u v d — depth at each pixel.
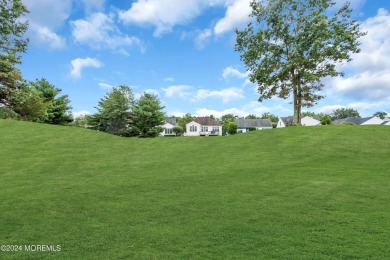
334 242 4.90
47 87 53.16
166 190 8.84
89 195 8.37
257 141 20.08
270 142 19.61
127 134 60.03
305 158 15.29
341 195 7.70
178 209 6.94
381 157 15.33
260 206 6.99
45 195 8.41
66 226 5.99
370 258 4.34
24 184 9.94
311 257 4.40
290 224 5.78
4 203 7.64
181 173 11.62
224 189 8.75
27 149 17.17
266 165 13.27
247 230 5.54
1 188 9.36
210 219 6.20
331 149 17.33
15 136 20.22
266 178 10.15
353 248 4.66
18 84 37.06
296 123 35.94
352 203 7.02
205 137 22.38
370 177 9.91
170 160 14.95
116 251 4.79
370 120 85.69
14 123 23.89
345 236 5.12
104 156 16.00
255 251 4.65
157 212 6.77
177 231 5.57
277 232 5.40
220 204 7.25
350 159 14.90
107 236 5.42
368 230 5.36
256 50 35.56
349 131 21.31
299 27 34.78
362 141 18.72
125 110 60.94
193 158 15.48
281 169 11.98
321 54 33.69
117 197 8.12
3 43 34.62
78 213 6.80
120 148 18.45
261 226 5.72
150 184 9.69
